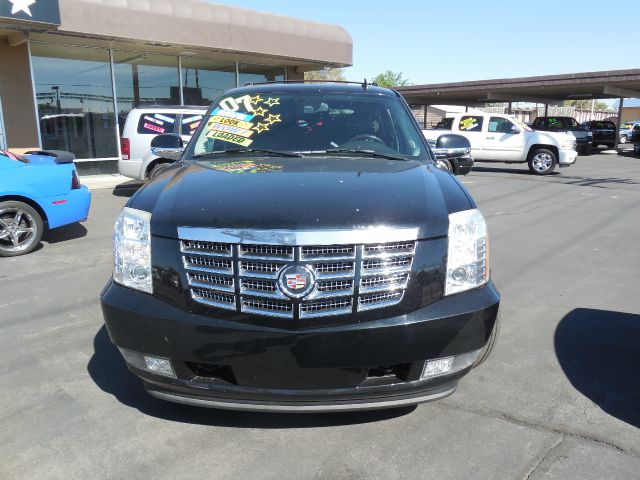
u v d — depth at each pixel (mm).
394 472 2568
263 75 18188
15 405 3184
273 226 2438
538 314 4648
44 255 6727
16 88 13141
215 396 2582
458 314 2531
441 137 4219
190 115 11180
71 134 14203
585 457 2678
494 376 3537
